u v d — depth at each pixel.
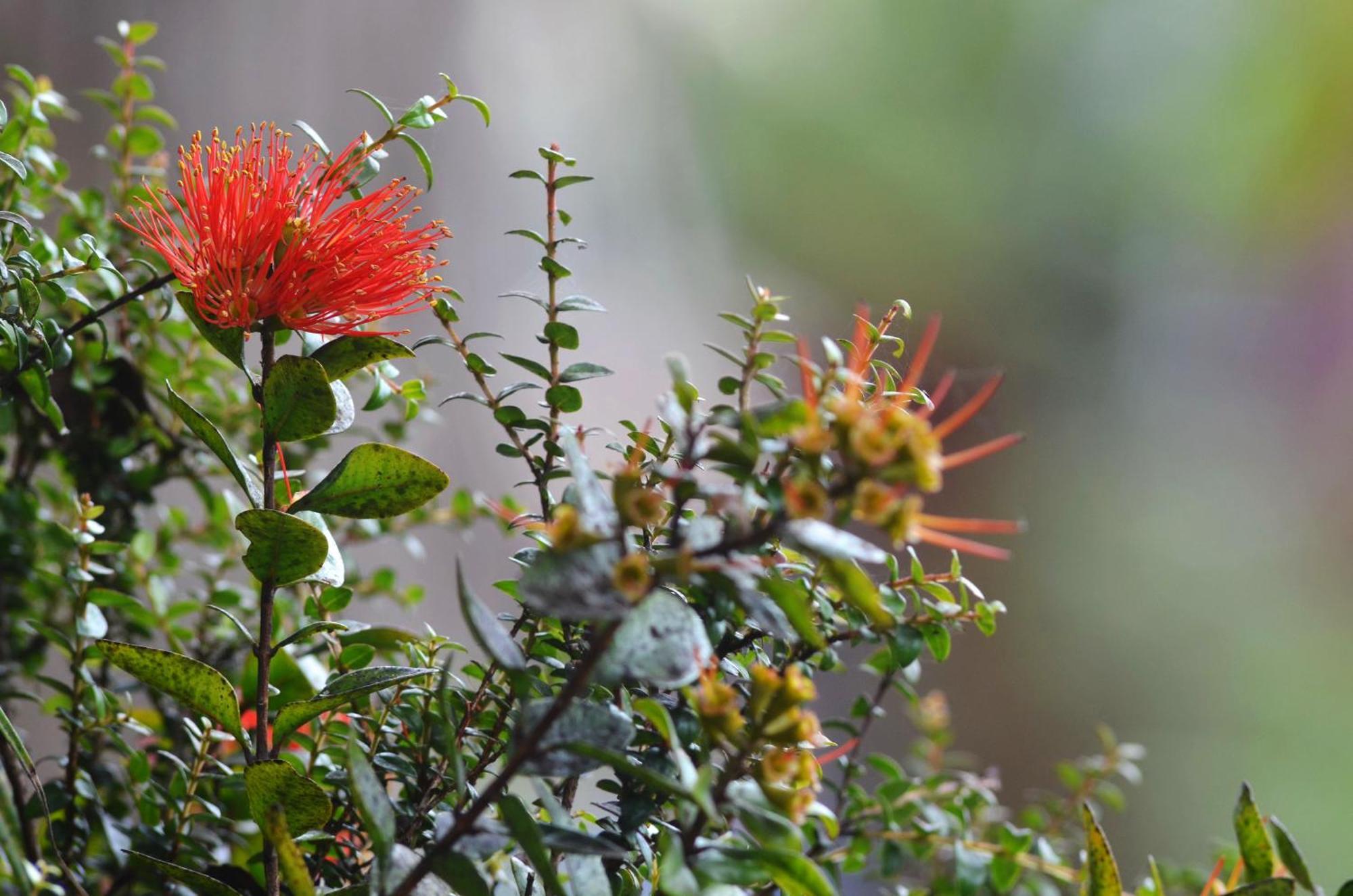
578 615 0.95
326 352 1.02
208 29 2.17
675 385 0.95
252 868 1.07
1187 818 3.73
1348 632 4.47
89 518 1.08
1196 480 4.68
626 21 3.89
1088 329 4.84
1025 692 3.96
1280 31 4.86
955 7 4.70
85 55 1.90
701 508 1.01
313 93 2.42
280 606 1.10
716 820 0.96
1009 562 4.20
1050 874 1.10
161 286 1.04
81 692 1.07
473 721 1.03
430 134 2.75
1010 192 4.79
